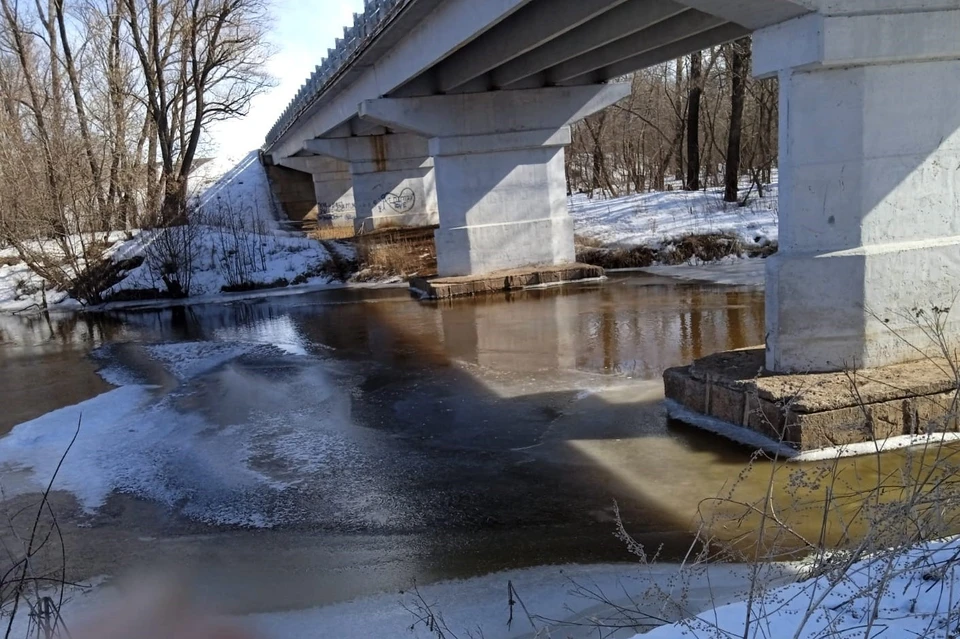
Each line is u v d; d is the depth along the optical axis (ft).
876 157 24.67
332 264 76.64
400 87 59.52
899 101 24.50
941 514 11.75
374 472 25.21
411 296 62.75
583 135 150.10
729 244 66.64
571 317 48.21
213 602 17.60
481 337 44.78
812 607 10.68
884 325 25.20
